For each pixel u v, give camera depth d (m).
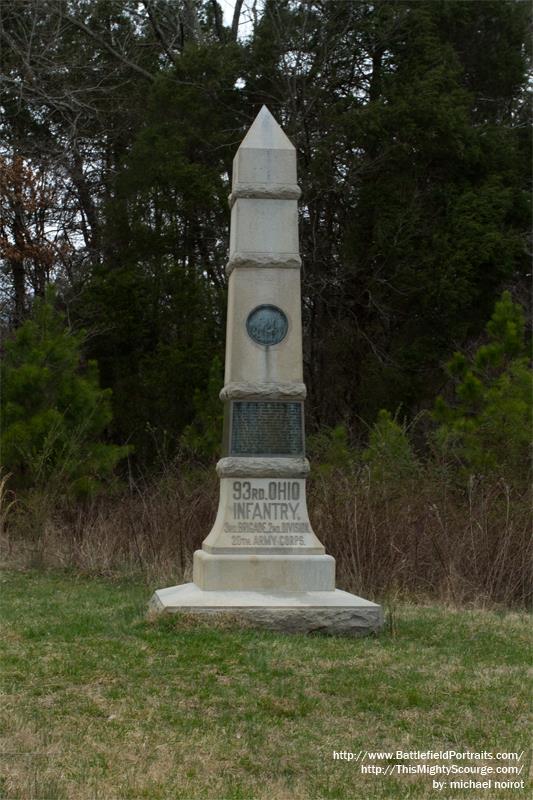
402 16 28.89
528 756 7.14
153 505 16.64
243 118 29.86
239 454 11.44
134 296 28.14
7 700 7.83
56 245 32.28
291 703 7.93
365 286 29.14
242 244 11.75
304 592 10.97
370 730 7.53
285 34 28.91
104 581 14.49
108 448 19.81
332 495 14.99
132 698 7.96
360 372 28.89
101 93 32.53
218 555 11.14
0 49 31.19
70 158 32.84
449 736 7.47
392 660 9.23
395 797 6.45
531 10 30.97
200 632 9.86
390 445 17.31
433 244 27.52
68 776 6.52
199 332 27.44
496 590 13.33
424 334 28.28
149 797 6.26
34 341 20.41
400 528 14.10
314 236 29.00
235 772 6.72
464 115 27.47
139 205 28.81
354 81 30.33
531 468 16.27
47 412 18.70
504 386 17.33
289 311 11.70
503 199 27.66
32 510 17.02
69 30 32.41
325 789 6.51
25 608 11.62
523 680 8.74
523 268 30.12
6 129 32.66
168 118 29.38
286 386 11.53
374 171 28.19
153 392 27.62
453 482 16.80
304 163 29.48
